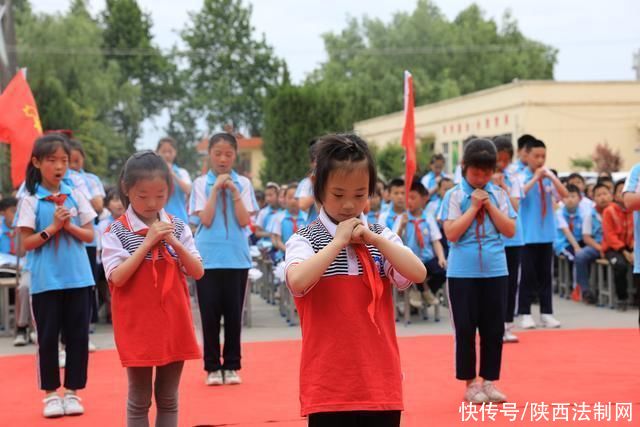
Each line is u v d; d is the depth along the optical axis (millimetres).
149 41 45812
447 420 5020
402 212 9359
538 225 8539
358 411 3203
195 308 10852
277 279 10094
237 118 46906
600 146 22453
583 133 23750
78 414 5387
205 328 6188
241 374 6566
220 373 6211
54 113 29547
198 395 5840
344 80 49906
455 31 49250
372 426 3250
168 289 4336
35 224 5445
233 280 6223
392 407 3197
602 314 9555
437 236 9266
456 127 27688
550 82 23484
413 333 8562
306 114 29625
